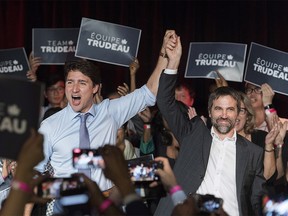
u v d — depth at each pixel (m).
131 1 7.95
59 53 6.83
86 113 4.19
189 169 4.24
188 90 6.75
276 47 7.81
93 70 4.21
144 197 3.14
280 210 2.85
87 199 2.69
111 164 2.54
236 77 6.39
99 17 7.97
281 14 7.78
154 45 7.93
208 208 2.79
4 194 4.67
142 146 5.64
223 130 4.28
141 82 7.93
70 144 4.13
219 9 7.89
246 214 4.21
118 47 6.29
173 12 7.94
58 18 7.98
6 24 7.97
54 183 2.72
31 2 7.97
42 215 4.35
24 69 6.76
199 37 7.94
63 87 6.84
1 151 2.49
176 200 2.82
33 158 2.34
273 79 6.19
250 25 7.81
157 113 5.70
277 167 5.11
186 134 4.33
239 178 4.22
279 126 5.09
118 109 4.28
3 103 2.49
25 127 2.49
